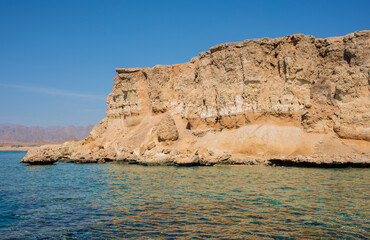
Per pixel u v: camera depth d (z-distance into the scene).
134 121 73.94
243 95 55.59
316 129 48.00
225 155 47.47
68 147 70.06
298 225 15.28
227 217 16.77
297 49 53.91
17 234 14.91
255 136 49.72
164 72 71.56
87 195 24.28
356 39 50.91
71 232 15.02
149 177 35.00
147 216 17.30
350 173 35.00
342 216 16.72
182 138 58.28
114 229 15.25
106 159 63.66
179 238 13.73
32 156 58.19
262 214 17.23
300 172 36.53
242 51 56.94
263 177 32.56
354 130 46.50
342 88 48.97
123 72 76.75
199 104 61.62
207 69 62.84
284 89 52.59
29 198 23.28
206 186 27.17
